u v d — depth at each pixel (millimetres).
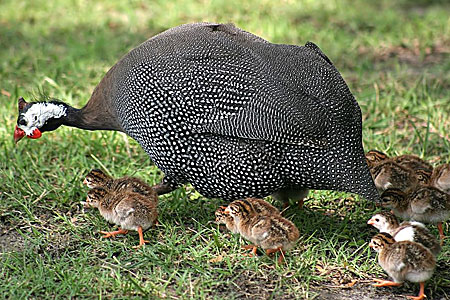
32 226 7805
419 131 10250
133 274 6844
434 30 14578
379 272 6949
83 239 7555
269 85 7090
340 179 7191
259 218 6949
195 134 7305
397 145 9898
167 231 7629
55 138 10031
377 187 8422
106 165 9375
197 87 7195
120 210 7344
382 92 11555
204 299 6406
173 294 6516
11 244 7512
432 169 8734
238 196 7531
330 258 7215
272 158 7195
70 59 12812
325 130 7070
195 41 7441
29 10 16094
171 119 7332
